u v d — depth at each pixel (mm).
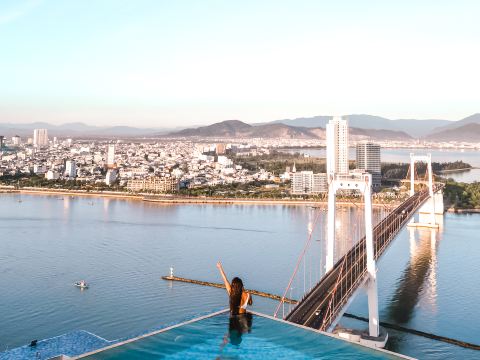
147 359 22750
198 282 140625
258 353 23641
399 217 175250
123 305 120875
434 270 152500
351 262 116438
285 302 122812
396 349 93250
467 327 103812
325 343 24609
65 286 136375
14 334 102062
